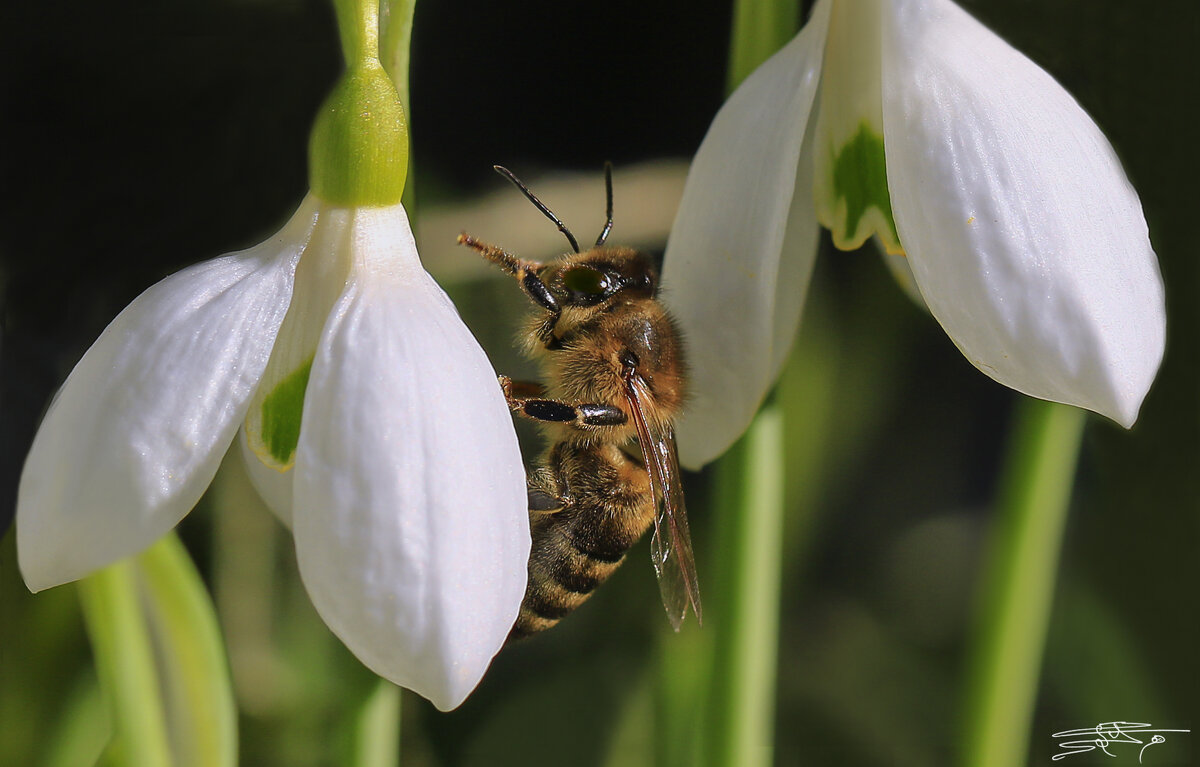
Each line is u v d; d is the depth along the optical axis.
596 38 0.25
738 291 0.16
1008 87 0.16
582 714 0.23
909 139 0.16
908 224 0.16
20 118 0.22
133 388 0.15
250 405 0.15
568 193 0.22
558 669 0.23
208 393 0.15
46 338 0.21
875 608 0.25
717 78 0.25
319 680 0.21
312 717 0.21
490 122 0.25
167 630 0.17
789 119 0.16
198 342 0.15
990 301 0.15
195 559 0.20
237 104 0.23
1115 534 0.22
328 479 0.15
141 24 0.22
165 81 0.23
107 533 0.15
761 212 0.16
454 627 0.15
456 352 0.15
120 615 0.17
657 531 0.18
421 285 0.15
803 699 0.24
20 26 0.22
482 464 0.15
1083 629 0.22
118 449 0.15
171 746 0.17
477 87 0.25
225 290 0.15
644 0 0.25
